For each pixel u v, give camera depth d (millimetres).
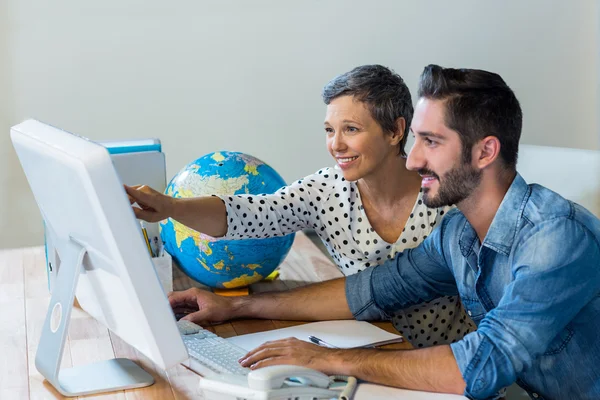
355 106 1570
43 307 1645
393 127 1595
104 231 1030
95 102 3510
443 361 1227
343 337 1473
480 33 3795
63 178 1067
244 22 3562
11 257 2029
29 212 3547
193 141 3641
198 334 1445
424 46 3758
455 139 1258
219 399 1164
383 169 1637
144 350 1137
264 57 3615
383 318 1584
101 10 3428
